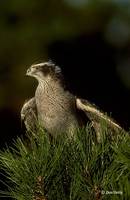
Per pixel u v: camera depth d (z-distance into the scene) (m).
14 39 27.89
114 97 27.11
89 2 28.48
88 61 28.08
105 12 28.58
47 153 4.29
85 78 27.83
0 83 26.41
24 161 4.30
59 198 4.19
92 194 4.09
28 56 27.64
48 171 4.23
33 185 4.22
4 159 4.37
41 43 28.08
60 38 28.14
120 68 27.77
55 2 28.47
